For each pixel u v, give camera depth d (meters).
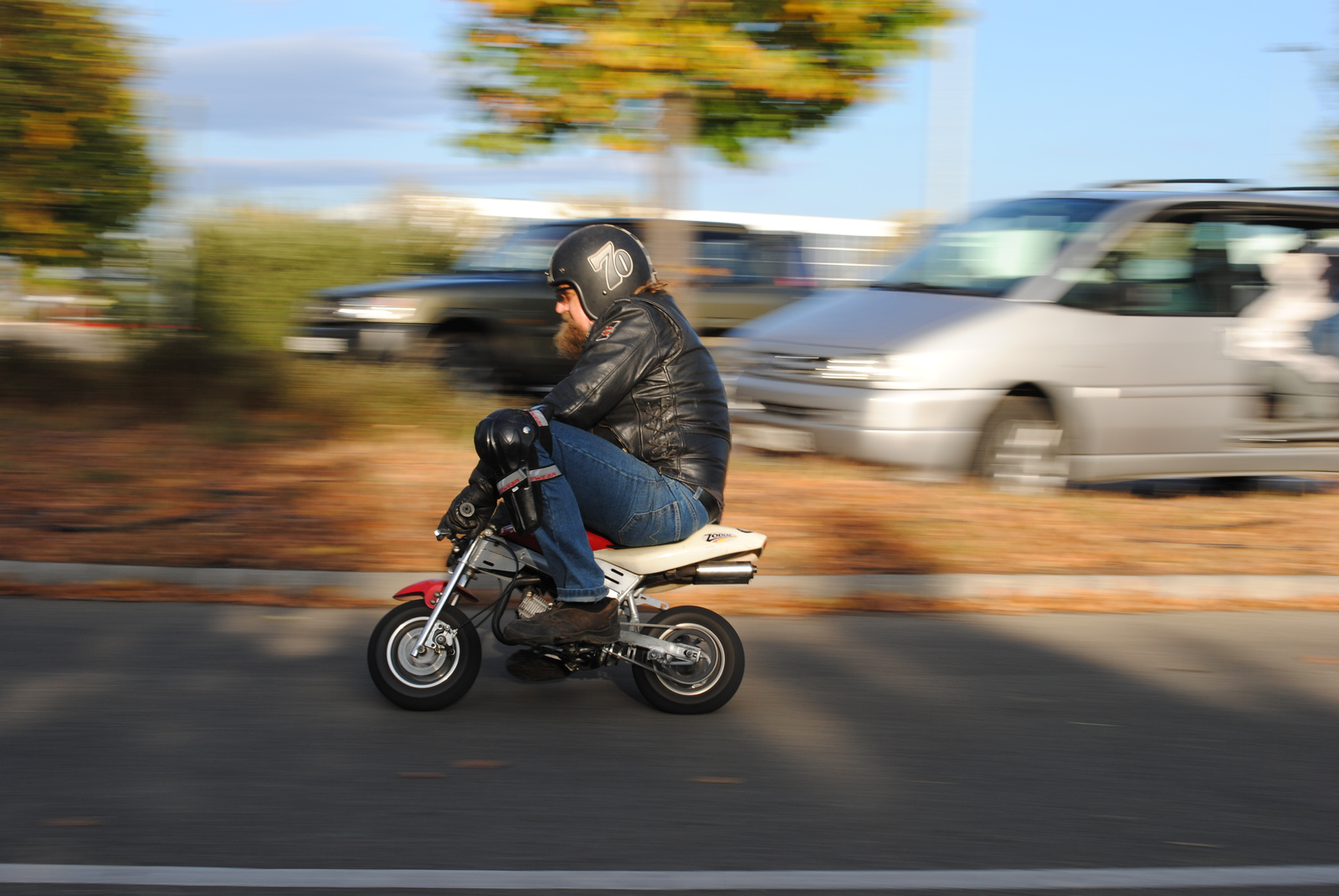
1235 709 4.79
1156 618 6.04
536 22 7.66
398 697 4.44
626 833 3.54
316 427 9.69
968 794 3.91
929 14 7.89
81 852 3.32
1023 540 7.02
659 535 4.44
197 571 5.96
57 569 5.92
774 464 8.52
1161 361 8.53
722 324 13.07
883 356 8.12
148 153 11.57
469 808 3.68
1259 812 3.82
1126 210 8.75
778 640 5.50
